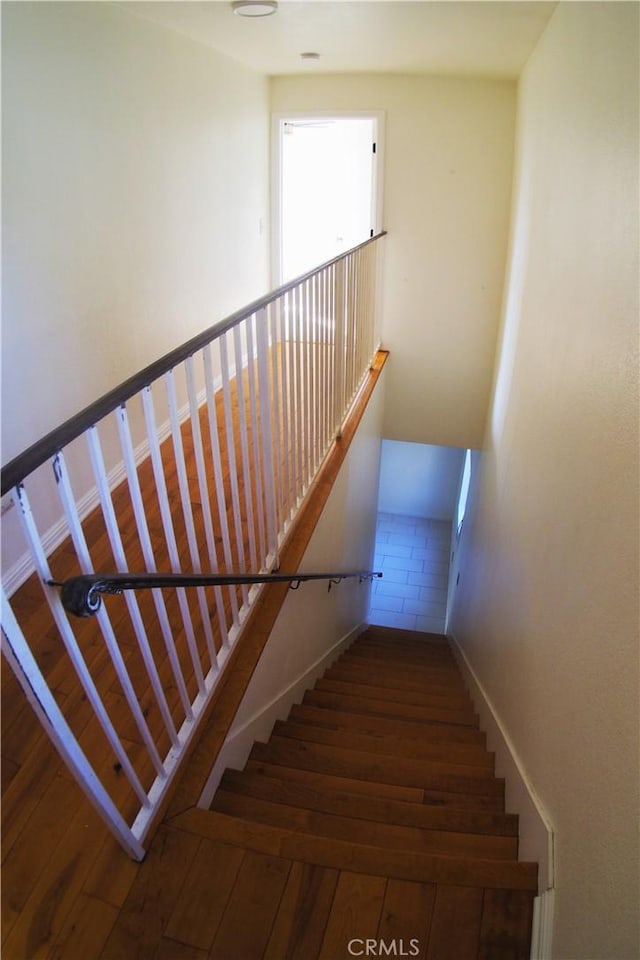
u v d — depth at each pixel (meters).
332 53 3.70
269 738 2.47
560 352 2.18
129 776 1.38
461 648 4.59
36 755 1.67
